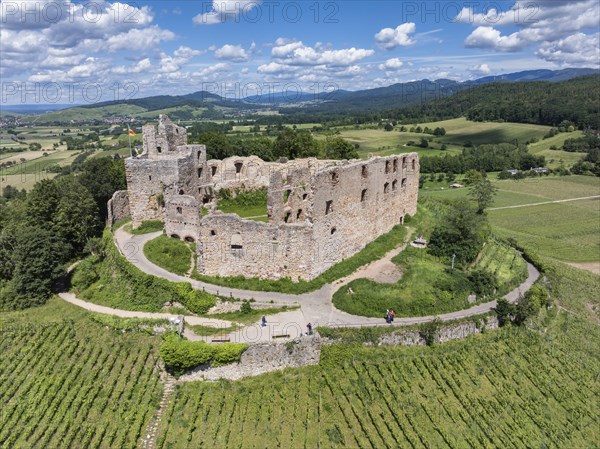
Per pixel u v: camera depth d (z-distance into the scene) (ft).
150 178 237.25
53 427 135.85
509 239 289.94
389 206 245.86
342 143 384.47
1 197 397.80
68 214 242.58
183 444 129.08
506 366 167.53
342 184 199.72
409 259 217.77
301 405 142.72
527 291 204.74
